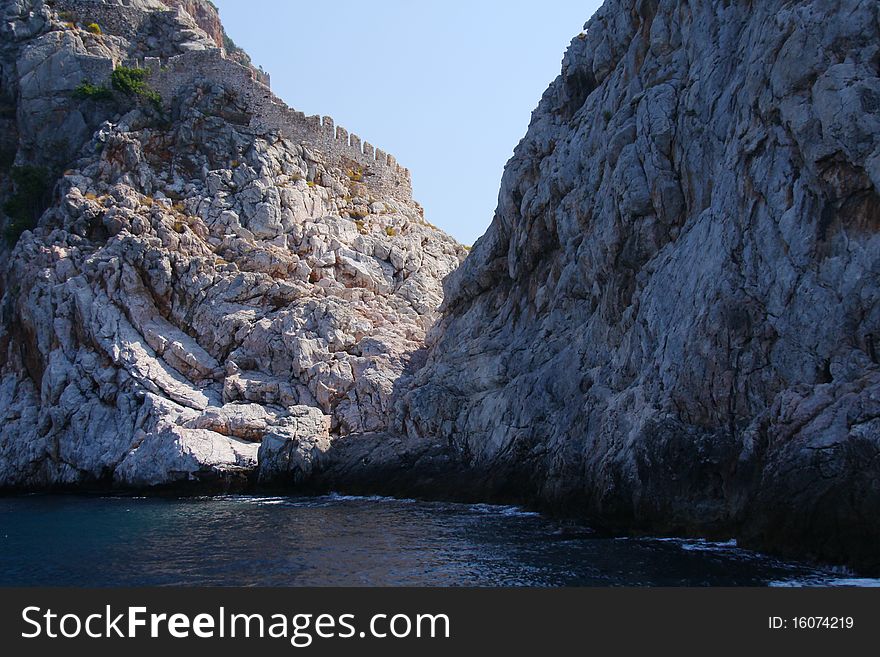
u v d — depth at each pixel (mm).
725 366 25719
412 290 60906
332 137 68750
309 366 50312
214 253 57219
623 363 31875
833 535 21141
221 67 66500
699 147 30719
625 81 36938
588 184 37094
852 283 23141
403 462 42531
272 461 43812
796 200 24781
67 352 52156
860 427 21281
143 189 60969
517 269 44031
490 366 41844
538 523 31031
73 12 70625
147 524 33344
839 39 24547
